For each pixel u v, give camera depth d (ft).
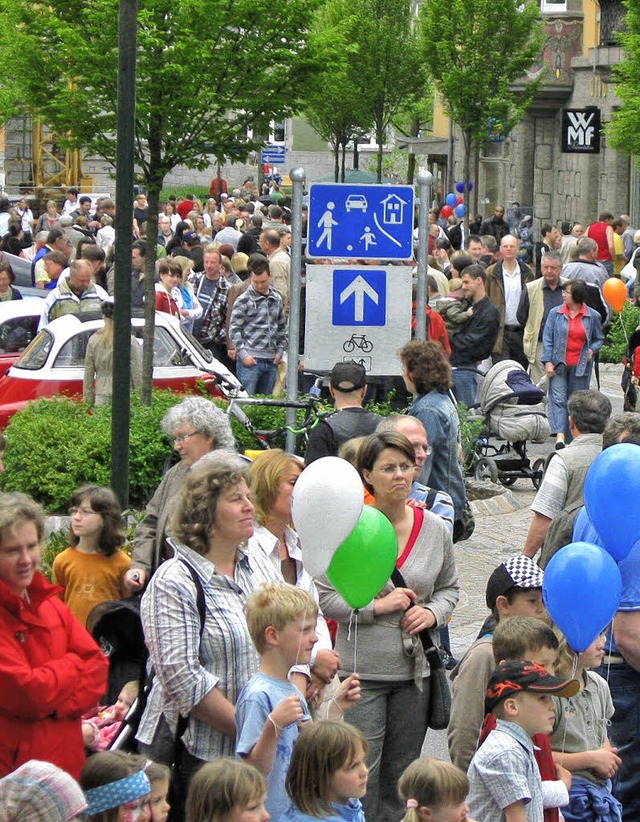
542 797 25.94
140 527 35.22
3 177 243.60
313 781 23.80
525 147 185.47
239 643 26.18
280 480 29.94
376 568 28.22
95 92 62.69
